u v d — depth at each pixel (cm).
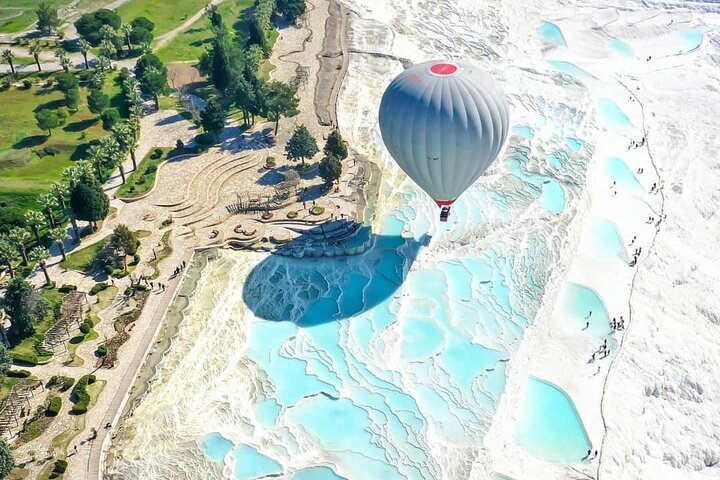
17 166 11875
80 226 10925
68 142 12550
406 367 8981
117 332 9038
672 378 9362
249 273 10144
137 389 8375
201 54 16088
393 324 9550
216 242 10625
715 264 11456
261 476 7619
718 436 8781
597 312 10238
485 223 11394
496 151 9981
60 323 9056
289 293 9938
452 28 17888
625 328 9981
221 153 12688
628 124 14788
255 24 15588
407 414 8369
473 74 9781
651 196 12738
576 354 9569
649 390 9194
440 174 9994
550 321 10044
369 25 17525
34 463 7444
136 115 12925
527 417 8731
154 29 16988
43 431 7775
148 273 10006
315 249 10512
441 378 8856
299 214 11200
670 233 11925
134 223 10962
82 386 8219
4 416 7894
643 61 17438
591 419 8669
